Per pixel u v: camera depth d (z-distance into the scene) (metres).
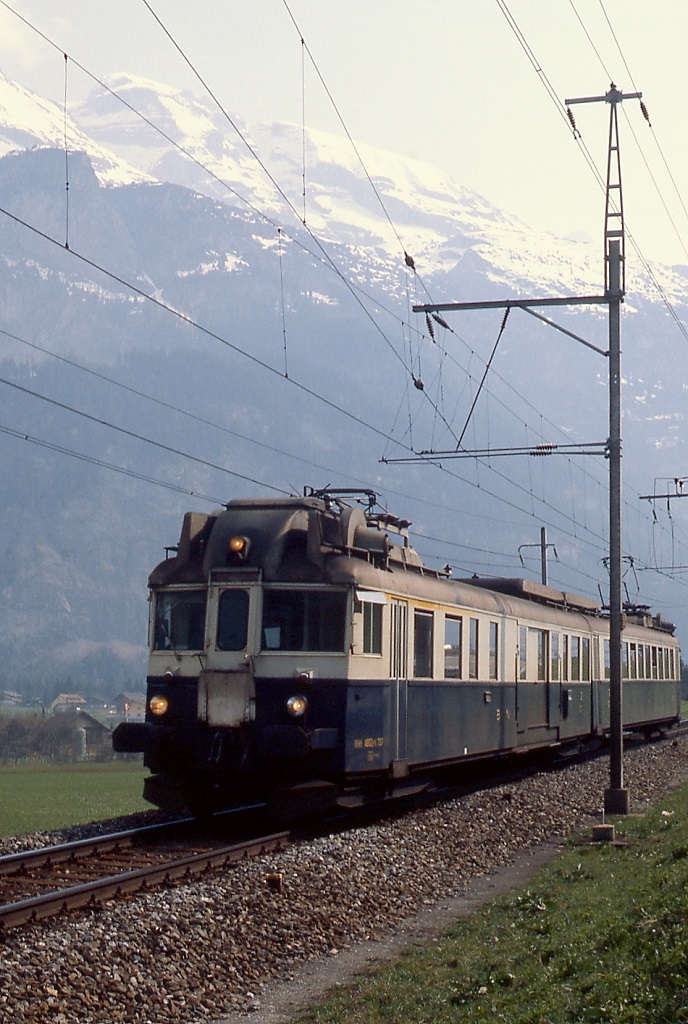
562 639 31.36
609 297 24.69
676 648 48.25
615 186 25.20
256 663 18.48
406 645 20.69
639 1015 8.53
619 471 24.89
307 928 12.65
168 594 19.20
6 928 11.12
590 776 28.14
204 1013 10.02
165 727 18.69
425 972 11.16
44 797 30.12
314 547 18.86
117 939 10.97
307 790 18.03
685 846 15.66
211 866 14.55
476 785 25.41
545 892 14.77
